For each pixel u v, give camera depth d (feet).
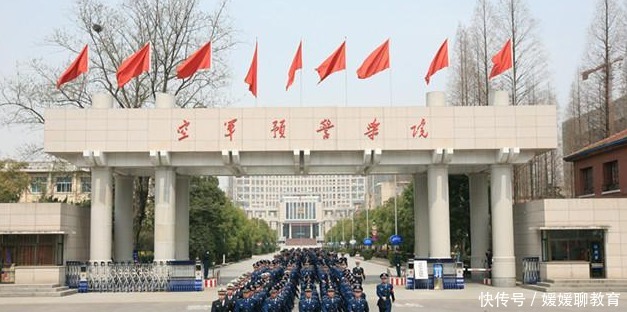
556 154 193.36
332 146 111.75
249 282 71.26
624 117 171.63
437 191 113.50
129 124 111.96
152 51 146.10
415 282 110.42
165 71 146.30
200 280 110.22
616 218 107.34
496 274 113.09
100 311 80.43
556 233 109.40
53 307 85.56
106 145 111.45
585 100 179.83
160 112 112.37
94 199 112.78
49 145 111.24
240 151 112.06
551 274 106.01
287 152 113.91
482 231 131.44
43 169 216.54
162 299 96.12
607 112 164.25
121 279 109.70
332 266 114.42
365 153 111.55
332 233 525.34
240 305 57.36
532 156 113.60
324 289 76.18
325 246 551.18
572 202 107.96
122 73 115.96
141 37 146.41
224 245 227.61
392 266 200.64
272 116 112.37
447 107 112.88
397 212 233.55
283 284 74.84
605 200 107.76
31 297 99.60
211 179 212.23
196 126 112.06
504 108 112.78
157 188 113.60
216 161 113.80
